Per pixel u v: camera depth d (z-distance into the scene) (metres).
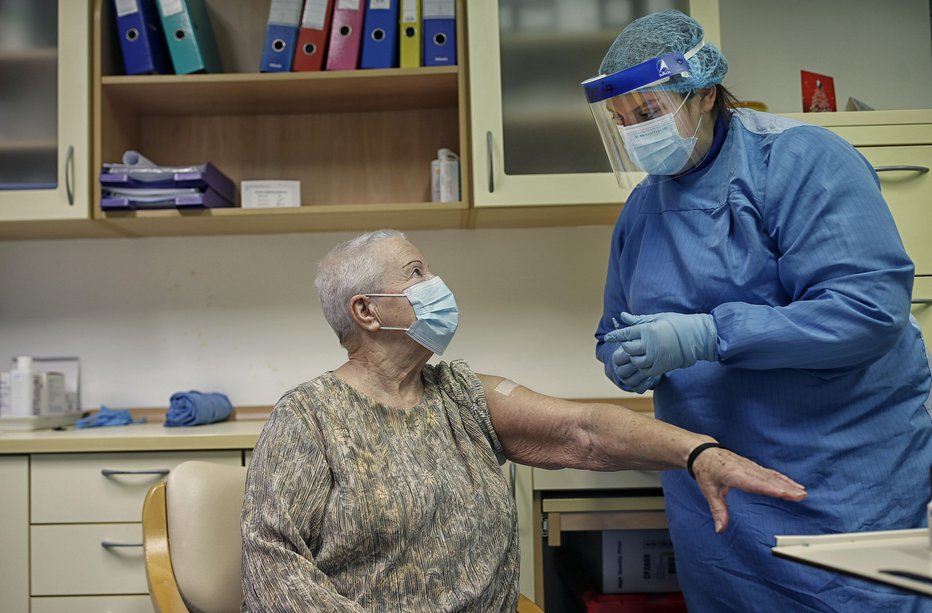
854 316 1.13
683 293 1.36
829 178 1.22
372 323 1.31
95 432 1.99
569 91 2.14
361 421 1.24
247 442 1.88
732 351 1.20
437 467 1.24
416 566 1.17
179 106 2.41
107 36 2.24
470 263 2.50
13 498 1.88
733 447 1.32
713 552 1.35
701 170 1.37
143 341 2.48
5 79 2.20
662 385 1.43
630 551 2.11
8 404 2.23
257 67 2.50
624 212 1.56
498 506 1.27
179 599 1.20
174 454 1.88
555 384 2.48
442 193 2.23
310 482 1.16
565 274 2.50
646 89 1.28
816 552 0.85
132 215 2.15
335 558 1.15
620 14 2.16
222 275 2.50
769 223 1.28
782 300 1.29
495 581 1.23
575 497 1.91
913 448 1.28
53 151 2.18
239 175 2.50
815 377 1.25
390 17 2.22
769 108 2.47
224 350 2.48
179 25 2.21
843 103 2.48
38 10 2.21
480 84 2.13
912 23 2.51
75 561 1.87
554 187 2.11
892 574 0.75
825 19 2.50
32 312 2.48
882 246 1.17
